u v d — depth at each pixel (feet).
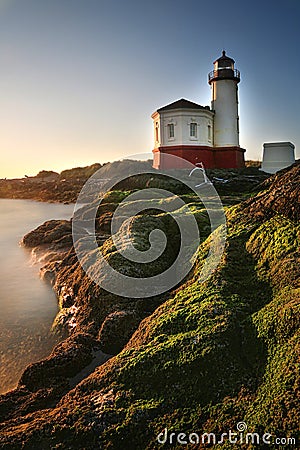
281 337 19.56
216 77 118.62
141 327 25.67
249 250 29.55
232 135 119.44
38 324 36.06
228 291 25.44
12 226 93.45
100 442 17.89
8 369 29.32
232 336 20.99
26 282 48.39
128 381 20.58
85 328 30.91
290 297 21.65
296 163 48.44
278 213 31.37
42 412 20.97
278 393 16.98
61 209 124.36
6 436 18.61
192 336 21.44
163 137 113.39
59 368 25.20
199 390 18.97
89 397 20.42
